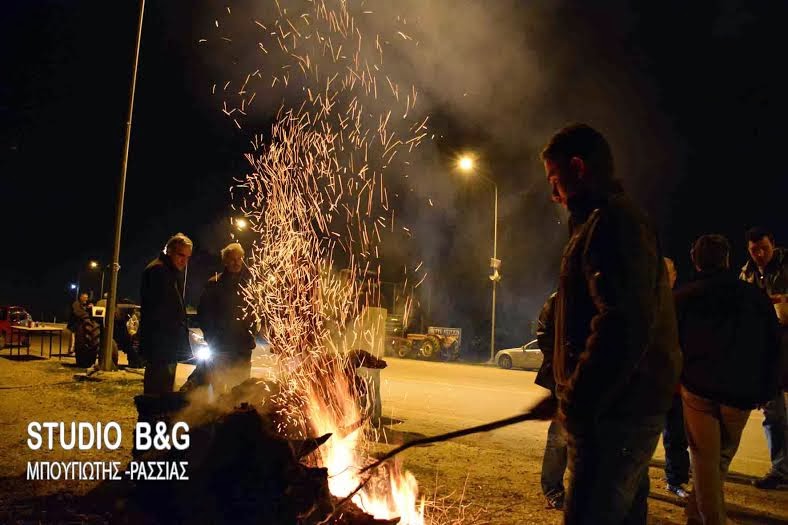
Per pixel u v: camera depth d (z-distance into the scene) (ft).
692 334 13.08
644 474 8.93
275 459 11.64
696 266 13.99
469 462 20.30
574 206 8.70
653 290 7.70
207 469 11.95
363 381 18.78
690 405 13.15
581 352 8.10
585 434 7.86
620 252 7.62
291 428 14.92
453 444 23.09
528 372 65.26
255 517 11.33
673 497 17.44
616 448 7.92
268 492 11.43
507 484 17.79
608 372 7.34
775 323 13.19
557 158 8.76
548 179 9.06
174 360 19.61
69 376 40.63
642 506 8.92
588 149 8.59
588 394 7.45
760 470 21.53
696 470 13.05
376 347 25.66
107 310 43.37
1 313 68.03
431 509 15.34
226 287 22.09
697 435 13.03
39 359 54.29
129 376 40.60
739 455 24.32
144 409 16.05
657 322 8.17
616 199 8.17
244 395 15.17
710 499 12.82
